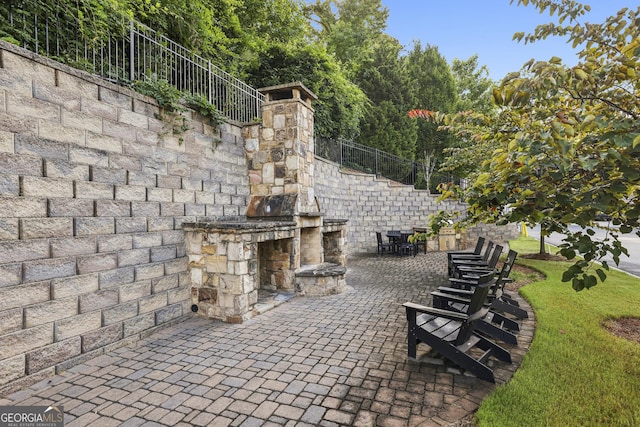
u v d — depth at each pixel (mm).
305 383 2959
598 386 2764
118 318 3846
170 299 4570
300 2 12711
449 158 7922
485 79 20719
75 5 4156
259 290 6270
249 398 2736
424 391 2799
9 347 2869
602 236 10766
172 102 4699
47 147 3240
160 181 4594
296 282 6133
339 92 12625
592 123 1721
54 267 3236
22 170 3031
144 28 5184
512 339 3666
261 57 11055
